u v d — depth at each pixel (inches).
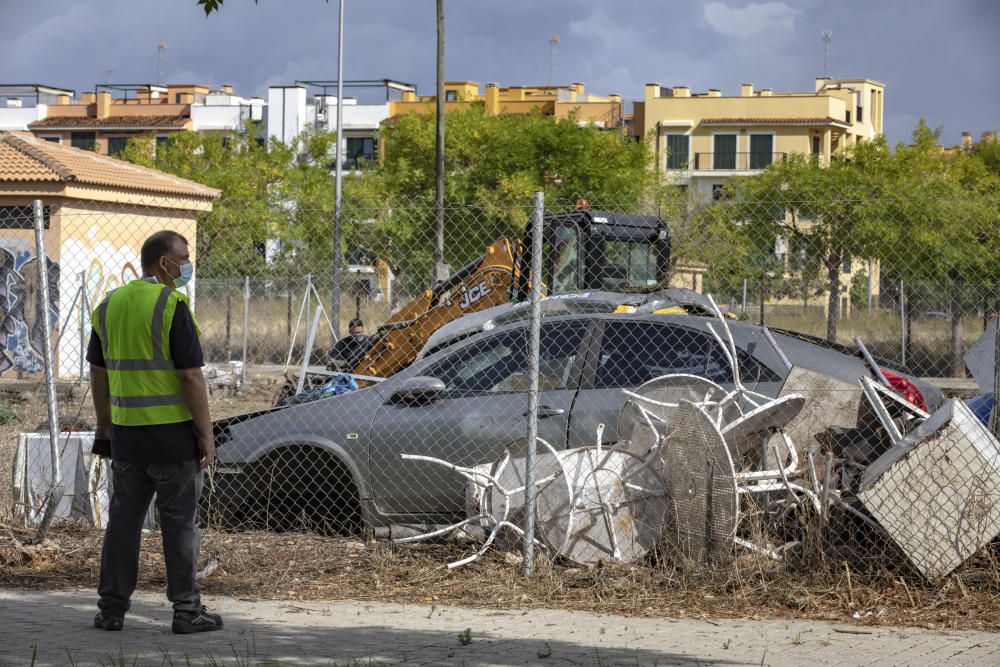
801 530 337.7
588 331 382.0
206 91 3865.7
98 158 1112.8
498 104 3432.6
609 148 1935.3
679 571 333.7
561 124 1931.6
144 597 322.0
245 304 1008.9
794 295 1150.3
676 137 3270.2
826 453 346.0
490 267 630.5
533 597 319.9
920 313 1040.8
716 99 3257.9
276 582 336.5
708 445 333.4
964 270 957.8
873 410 349.1
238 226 1184.8
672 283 770.2
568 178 1888.5
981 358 405.1
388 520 380.2
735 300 1128.8
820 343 400.8
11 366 961.5
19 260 974.4
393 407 381.1
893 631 283.0
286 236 1162.0
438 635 280.5
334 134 2020.2
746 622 293.4
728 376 372.2
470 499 364.5
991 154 2003.0
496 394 377.7
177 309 282.4
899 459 321.4
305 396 438.0
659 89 3412.9
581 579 335.9
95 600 317.7
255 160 1737.2
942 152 2037.4
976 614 297.6
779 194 1487.5
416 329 642.2
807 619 296.5
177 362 281.0
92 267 1005.2
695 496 336.2
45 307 395.2
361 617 299.9
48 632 281.6
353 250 1106.7
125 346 281.7
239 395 934.4
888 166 1592.0
